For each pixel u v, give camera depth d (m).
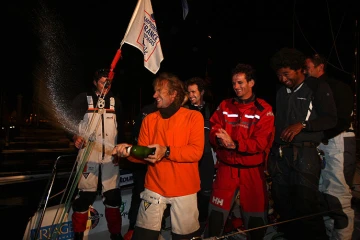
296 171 2.68
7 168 8.77
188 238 2.26
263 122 2.56
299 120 2.69
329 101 2.55
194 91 3.30
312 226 2.64
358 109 7.73
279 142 2.84
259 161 2.60
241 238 3.31
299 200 2.64
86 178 3.11
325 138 2.91
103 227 3.85
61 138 20.00
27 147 14.80
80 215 3.13
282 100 2.86
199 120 2.33
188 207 2.25
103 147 3.18
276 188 2.91
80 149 3.09
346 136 3.07
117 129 3.43
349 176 3.02
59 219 3.08
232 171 2.62
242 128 2.64
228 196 2.62
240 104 2.73
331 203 2.99
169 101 2.35
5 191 5.22
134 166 3.38
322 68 3.14
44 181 6.00
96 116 3.18
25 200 4.72
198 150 2.23
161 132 2.34
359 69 8.06
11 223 3.77
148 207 2.25
